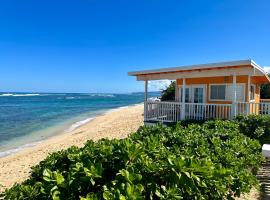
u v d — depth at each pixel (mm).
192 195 2705
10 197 2617
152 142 3613
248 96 12383
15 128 23375
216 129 6660
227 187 3438
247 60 9703
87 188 2602
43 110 45688
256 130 8664
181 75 12180
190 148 4094
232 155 4309
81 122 27406
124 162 2881
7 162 11773
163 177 2697
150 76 13422
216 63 10445
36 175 3398
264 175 5758
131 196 2238
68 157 3363
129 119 25516
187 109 13039
